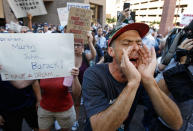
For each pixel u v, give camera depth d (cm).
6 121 170
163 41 348
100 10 1455
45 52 128
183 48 107
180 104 110
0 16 923
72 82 168
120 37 91
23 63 126
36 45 125
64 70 135
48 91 166
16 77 128
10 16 930
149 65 92
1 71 124
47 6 1292
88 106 86
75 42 173
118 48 92
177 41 130
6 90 157
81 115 275
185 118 108
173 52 132
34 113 188
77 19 166
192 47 103
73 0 1189
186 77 100
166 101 87
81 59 219
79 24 168
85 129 93
